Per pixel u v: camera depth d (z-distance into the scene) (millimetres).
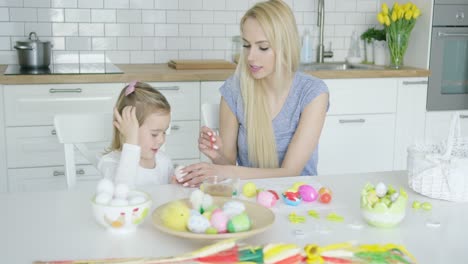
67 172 2084
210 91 3379
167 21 3840
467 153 1709
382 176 1902
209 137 2010
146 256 1221
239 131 2250
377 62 4039
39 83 3129
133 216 1327
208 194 1537
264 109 2119
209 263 1167
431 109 3850
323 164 3699
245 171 1884
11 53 3629
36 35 3484
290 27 2055
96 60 3771
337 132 3670
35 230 1368
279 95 2152
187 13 3861
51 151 3227
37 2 3611
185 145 3410
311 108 2111
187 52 3910
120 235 1338
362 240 1334
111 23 3756
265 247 1215
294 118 2146
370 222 1420
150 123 1877
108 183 1391
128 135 1771
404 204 1414
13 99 3113
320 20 4035
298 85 2154
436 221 1453
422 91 3789
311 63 4059
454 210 1559
